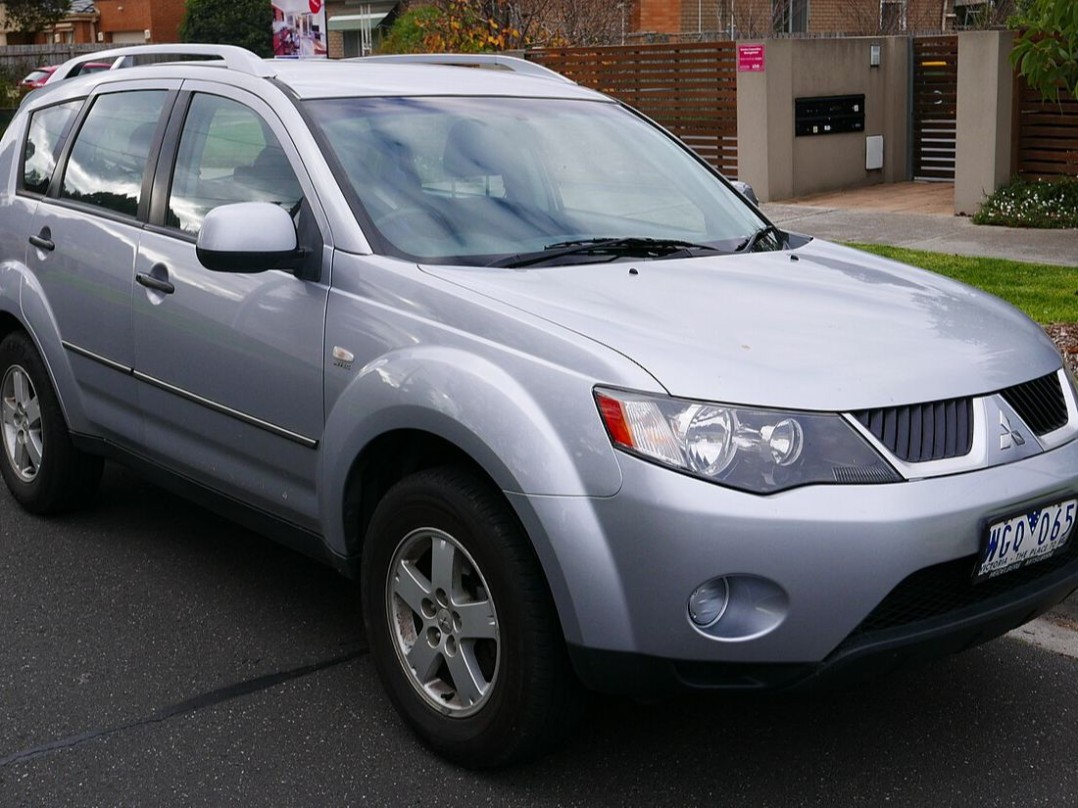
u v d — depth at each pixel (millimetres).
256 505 4258
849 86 15188
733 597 3023
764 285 3840
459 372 3357
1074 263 9773
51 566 5031
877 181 15805
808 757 3619
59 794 3424
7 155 5723
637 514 3027
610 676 3148
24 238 5328
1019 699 3979
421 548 3576
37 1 40812
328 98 4309
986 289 8633
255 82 4406
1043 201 12000
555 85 5016
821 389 3135
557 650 3256
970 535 3137
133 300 4613
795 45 14508
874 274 4168
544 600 3238
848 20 25062
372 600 3703
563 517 3102
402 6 32219
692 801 3385
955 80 15414
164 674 4129
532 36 18938
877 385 3191
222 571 5000
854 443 3088
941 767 3564
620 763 3578
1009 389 3418
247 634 4430
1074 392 3709
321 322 3826
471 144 4320
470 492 3342
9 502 5785
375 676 4121
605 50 16328
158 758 3611
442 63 5457
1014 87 12391
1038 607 3389
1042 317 7742
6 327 5609
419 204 4020
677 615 3023
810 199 14695
